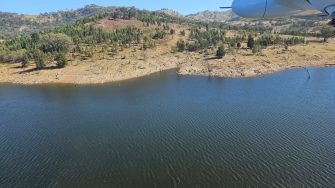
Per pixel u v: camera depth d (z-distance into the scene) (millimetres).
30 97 104062
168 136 67188
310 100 90375
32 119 80750
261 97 94812
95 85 119125
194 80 122062
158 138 66250
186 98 96312
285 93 98625
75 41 197625
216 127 71500
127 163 56062
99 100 97438
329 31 193125
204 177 51156
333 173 51188
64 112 86000
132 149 61375
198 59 157750
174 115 80438
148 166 54938
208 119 76750
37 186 49719
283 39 199125
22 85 122875
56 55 150625
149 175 52156
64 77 130375
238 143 63031
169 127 72250
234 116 78438
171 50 182000
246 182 49438
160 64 152250
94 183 50281
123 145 63281
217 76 127750
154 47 188125
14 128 74500
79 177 52000
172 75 133000
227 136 66500
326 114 78312
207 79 123250
